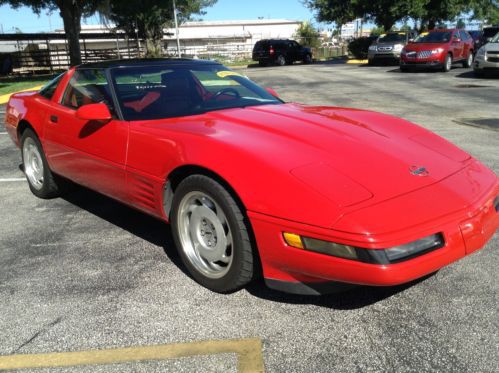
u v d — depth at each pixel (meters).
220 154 2.67
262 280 3.04
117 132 3.38
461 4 30.94
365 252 2.18
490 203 2.62
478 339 2.38
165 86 3.78
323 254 2.27
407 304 2.71
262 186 2.46
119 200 3.60
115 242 3.71
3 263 3.37
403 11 29.94
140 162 3.17
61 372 2.22
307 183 2.40
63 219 4.25
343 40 49.78
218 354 2.32
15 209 4.54
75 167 3.95
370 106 10.60
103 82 3.73
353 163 2.60
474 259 3.23
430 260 2.28
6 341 2.47
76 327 2.58
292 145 2.73
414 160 2.74
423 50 18.81
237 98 3.86
